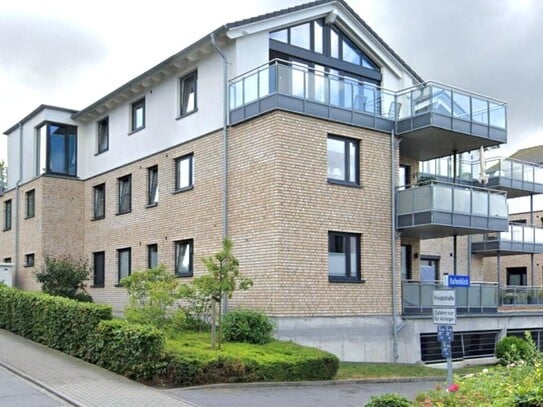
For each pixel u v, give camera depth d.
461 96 18.88
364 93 18.20
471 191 18.81
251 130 16.97
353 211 17.47
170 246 20.09
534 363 7.98
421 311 18.73
